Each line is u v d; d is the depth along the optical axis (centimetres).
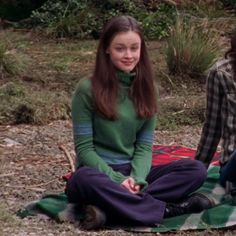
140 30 627
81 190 605
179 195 623
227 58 652
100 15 1836
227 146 653
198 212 626
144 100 631
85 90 622
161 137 994
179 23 1352
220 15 1877
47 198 652
